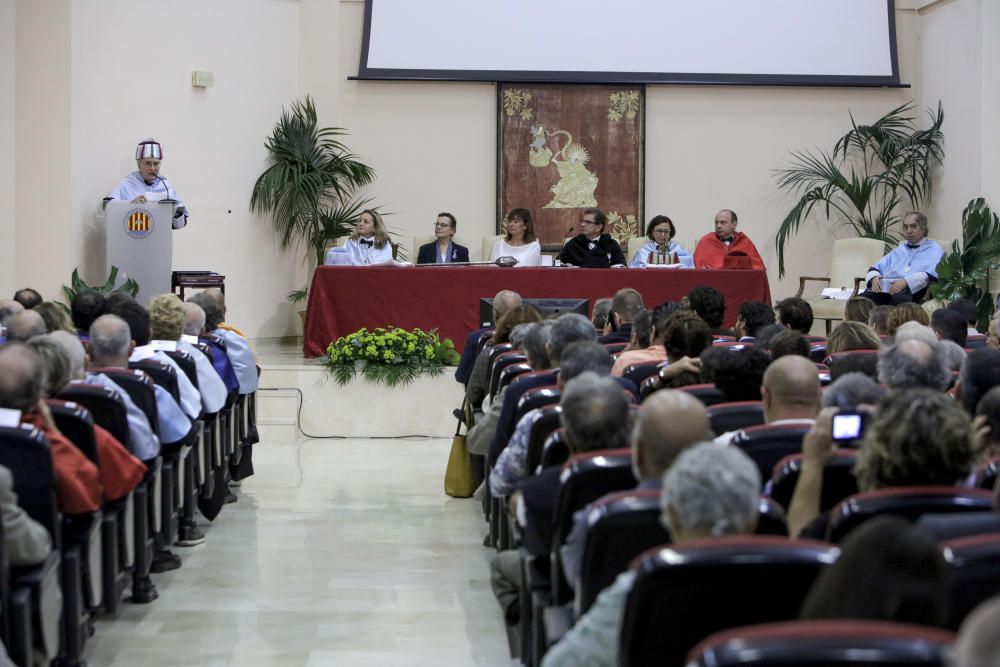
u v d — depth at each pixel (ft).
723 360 11.76
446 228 32.81
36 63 30.37
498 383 16.01
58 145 30.50
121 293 17.79
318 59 37.01
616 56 37.63
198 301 20.39
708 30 37.68
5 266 30.32
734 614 5.78
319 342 28.99
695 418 7.67
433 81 37.63
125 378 12.91
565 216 37.96
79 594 10.65
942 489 6.92
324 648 12.55
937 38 37.40
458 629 13.24
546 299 25.53
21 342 10.09
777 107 38.42
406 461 24.02
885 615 4.94
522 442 11.52
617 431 9.10
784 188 38.50
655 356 15.51
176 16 33.22
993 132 34.83
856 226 38.60
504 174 37.78
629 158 37.99
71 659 10.62
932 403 7.41
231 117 34.76
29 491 9.55
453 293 28.84
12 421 9.78
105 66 31.63
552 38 37.52
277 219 36.19
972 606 5.77
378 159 37.73
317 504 19.92
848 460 8.46
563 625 8.68
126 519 12.21
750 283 29.17
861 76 37.88
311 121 36.47
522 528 10.96
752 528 6.42
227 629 13.17
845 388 10.09
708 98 38.29
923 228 33.24
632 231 38.14
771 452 9.36
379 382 26.94
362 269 28.86
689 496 6.28
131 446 12.20
